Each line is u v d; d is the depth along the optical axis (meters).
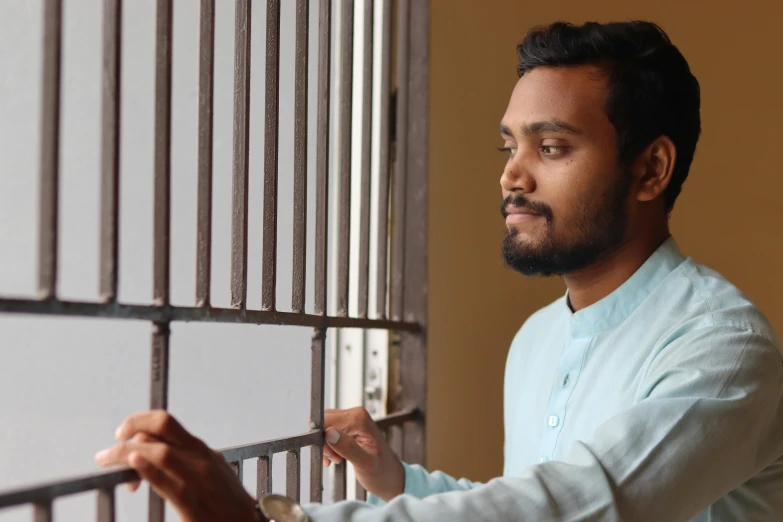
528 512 0.83
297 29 1.13
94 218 1.69
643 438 0.91
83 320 1.69
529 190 1.17
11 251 1.65
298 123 1.13
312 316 1.16
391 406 1.73
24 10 1.67
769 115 2.23
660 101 1.19
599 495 0.85
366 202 1.46
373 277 1.76
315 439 1.17
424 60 1.73
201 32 0.93
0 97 1.66
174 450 0.72
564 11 2.11
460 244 1.90
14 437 1.67
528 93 1.18
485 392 1.95
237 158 1.00
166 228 0.85
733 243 2.21
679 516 0.91
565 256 1.16
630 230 1.20
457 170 1.90
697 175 2.23
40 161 0.71
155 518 0.83
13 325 1.67
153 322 0.84
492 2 2.00
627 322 1.19
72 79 1.68
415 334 1.72
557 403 1.22
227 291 1.71
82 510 1.71
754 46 2.23
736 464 0.97
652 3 2.20
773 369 1.03
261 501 0.78
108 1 0.78
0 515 1.61
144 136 1.71
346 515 0.81
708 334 1.04
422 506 0.83
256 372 1.69
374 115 1.74
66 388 1.68
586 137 1.15
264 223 1.05
